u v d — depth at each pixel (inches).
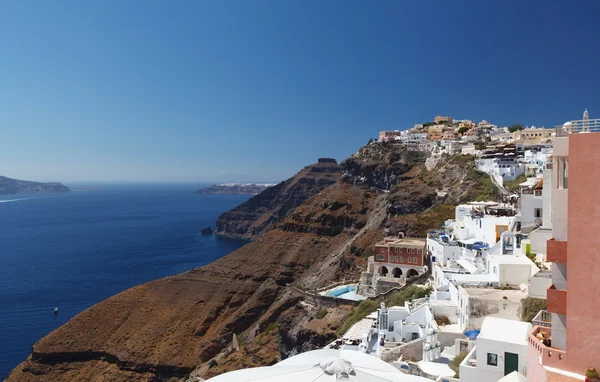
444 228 4320.9
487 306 1731.1
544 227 2048.5
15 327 6328.7
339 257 6619.1
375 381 1194.6
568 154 985.5
